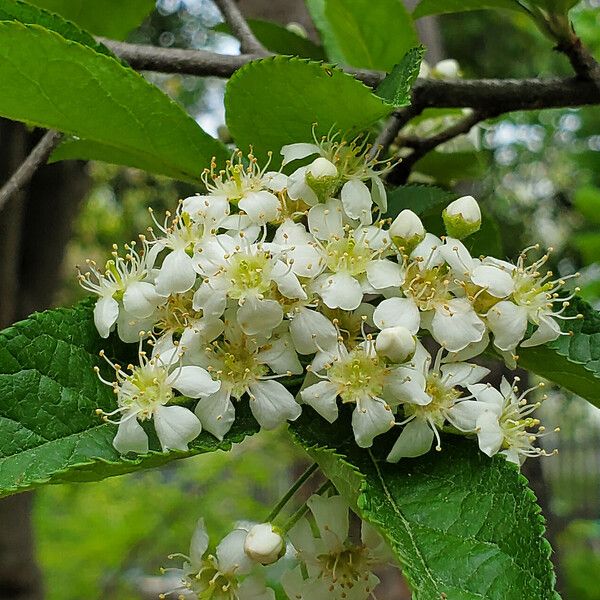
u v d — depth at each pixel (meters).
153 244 0.10
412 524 0.09
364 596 0.10
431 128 0.18
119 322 0.10
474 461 0.09
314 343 0.09
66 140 0.14
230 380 0.10
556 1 0.13
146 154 0.12
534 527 0.08
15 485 0.08
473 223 0.10
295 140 0.11
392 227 0.10
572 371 0.11
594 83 0.13
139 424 0.10
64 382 0.10
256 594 0.10
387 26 0.16
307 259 0.09
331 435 0.10
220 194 0.10
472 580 0.08
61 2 0.17
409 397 0.09
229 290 0.09
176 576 0.13
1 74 0.10
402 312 0.09
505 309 0.10
